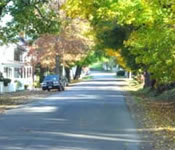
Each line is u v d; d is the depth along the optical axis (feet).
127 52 193.47
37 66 393.70
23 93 254.06
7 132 86.17
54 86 279.28
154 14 94.58
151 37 103.04
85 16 106.83
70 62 395.96
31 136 80.79
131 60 198.90
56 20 176.45
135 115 122.72
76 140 76.69
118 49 200.23
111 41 184.14
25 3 166.91
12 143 72.79
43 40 365.20
